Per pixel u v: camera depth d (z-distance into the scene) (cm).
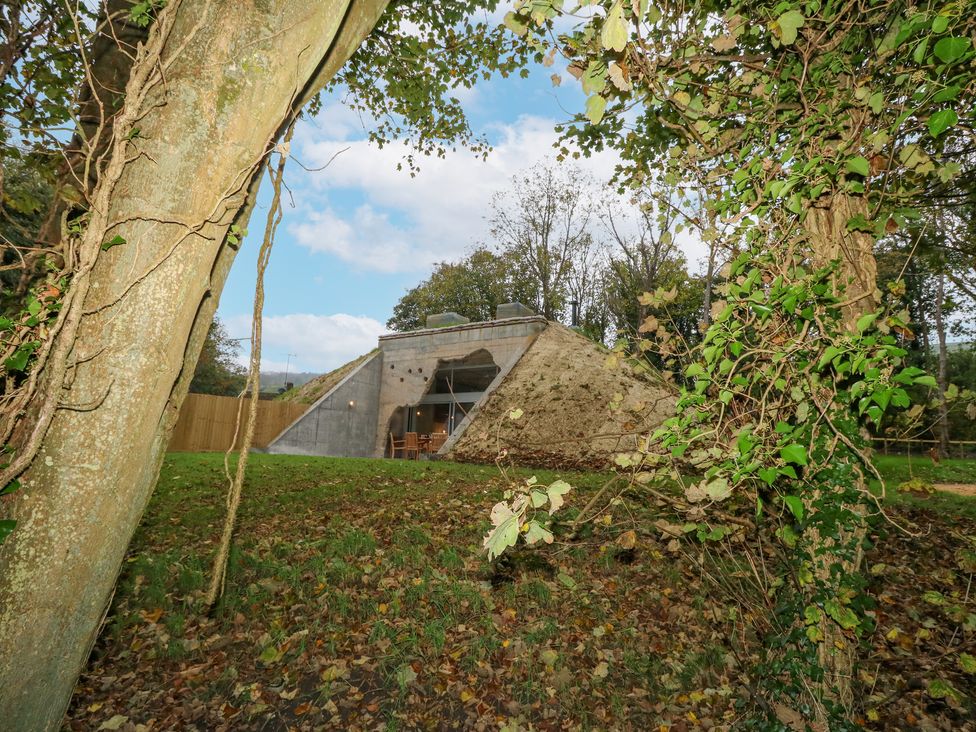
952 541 496
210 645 369
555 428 1356
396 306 3944
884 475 697
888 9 229
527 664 346
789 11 219
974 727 273
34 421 143
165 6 149
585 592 425
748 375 228
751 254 250
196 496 764
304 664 348
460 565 473
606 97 210
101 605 152
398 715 304
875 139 220
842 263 245
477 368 2272
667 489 443
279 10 162
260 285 304
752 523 282
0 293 175
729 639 353
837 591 228
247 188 178
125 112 142
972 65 191
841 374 221
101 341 145
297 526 602
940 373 1905
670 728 291
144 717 303
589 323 3012
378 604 412
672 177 300
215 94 155
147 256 150
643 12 148
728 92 269
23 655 136
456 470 1071
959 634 352
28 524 138
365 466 1127
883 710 281
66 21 270
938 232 657
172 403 177
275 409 1923
